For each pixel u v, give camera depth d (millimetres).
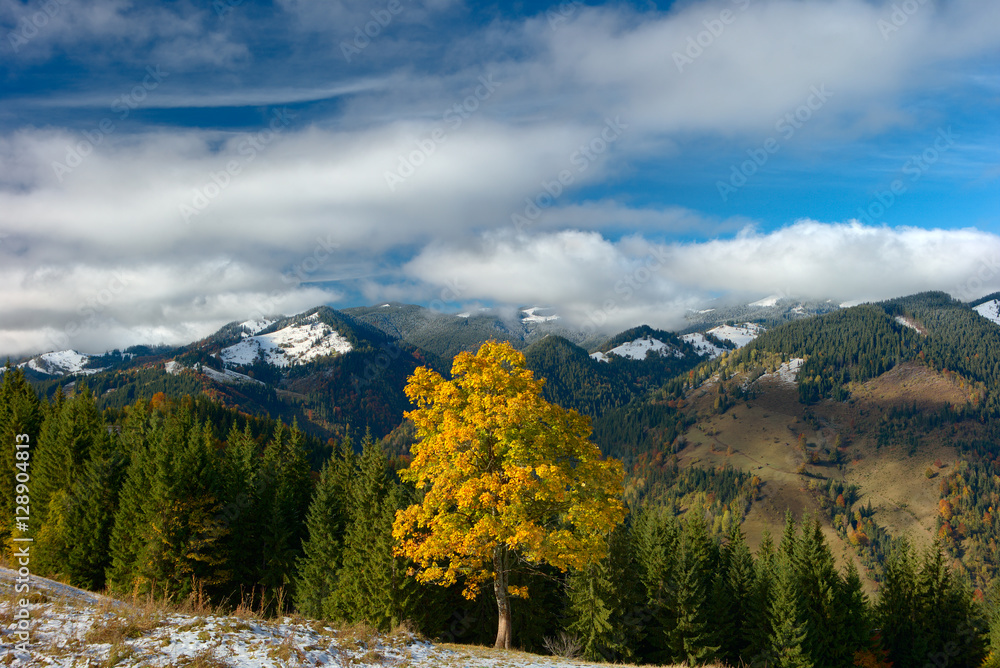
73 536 43062
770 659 41375
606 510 19750
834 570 47844
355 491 56812
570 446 20312
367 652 12516
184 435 63969
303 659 10750
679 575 44312
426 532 21922
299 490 60156
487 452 20219
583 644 41438
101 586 43781
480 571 22141
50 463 48281
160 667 9125
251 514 48156
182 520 40656
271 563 48438
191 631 10891
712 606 45875
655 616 45344
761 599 45125
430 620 39094
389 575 38094
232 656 10141
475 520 20344
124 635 10109
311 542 47562
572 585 43250
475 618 41750
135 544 40188
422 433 21094
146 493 41500
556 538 19438
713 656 42812
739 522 59375
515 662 14734
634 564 50156
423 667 12406
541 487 18781
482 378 19797
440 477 19719
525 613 41250
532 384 20516
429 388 20969
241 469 52594
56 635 9852
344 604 40875
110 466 46531
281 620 13477
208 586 41531
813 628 43000
